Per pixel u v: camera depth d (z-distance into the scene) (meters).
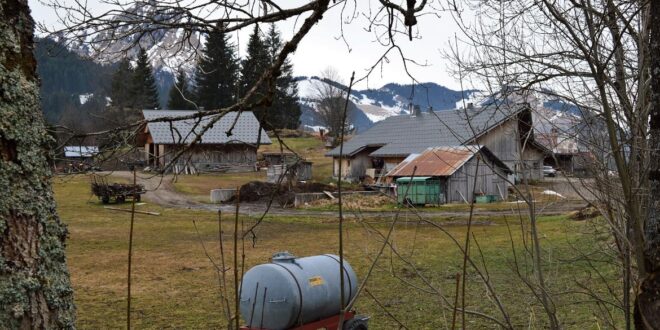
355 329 7.43
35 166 2.30
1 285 2.15
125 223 23.80
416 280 11.43
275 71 3.92
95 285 12.03
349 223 22.20
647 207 3.56
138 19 3.79
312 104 88.12
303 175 44.66
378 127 51.91
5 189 2.20
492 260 12.91
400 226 20.61
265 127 3.92
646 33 3.87
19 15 2.34
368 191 35.22
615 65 4.29
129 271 2.60
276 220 25.06
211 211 28.84
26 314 2.19
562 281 7.89
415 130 47.41
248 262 14.74
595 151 4.13
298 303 6.75
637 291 3.47
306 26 3.92
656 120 3.57
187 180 41.56
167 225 23.20
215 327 8.81
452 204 32.84
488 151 28.56
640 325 3.45
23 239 2.22
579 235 12.19
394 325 8.51
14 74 2.28
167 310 9.87
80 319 9.31
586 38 4.01
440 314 8.92
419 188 32.81
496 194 34.06
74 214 26.58
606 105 3.66
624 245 3.83
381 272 12.47
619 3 4.12
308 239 19.06
